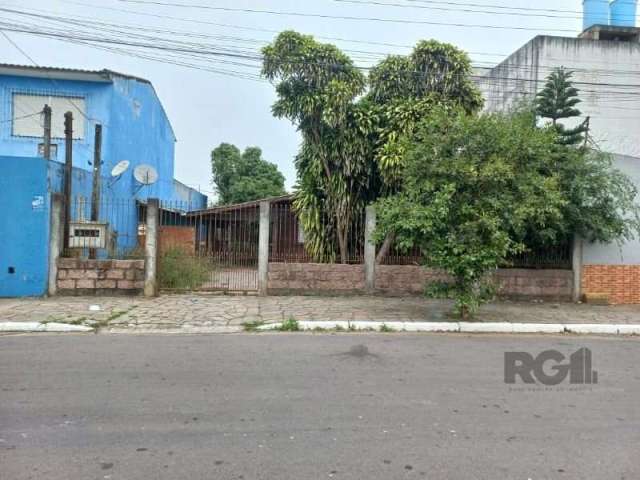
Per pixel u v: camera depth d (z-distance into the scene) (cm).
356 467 350
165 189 2502
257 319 898
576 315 1012
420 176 930
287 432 408
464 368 620
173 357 640
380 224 946
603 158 1102
